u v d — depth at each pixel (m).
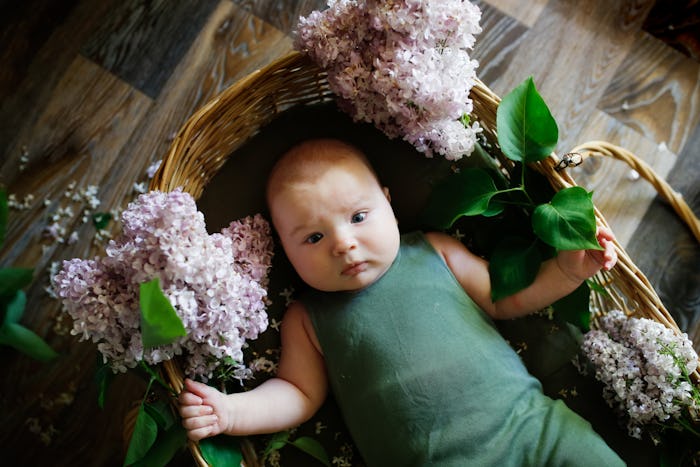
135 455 0.94
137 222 0.98
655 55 1.51
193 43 1.50
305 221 1.13
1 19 1.49
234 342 1.04
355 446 1.23
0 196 0.84
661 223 1.47
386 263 1.16
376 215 1.15
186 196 1.01
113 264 1.00
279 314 1.25
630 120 1.50
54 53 1.48
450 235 1.29
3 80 1.47
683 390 1.09
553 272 1.16
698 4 1.47
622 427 1.22
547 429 1.08
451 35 1.10
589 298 1.22
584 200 1.07
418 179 1.27
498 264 1.19
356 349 1.15
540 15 1.52
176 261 0.96
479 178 1.17
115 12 1.50
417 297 1.16
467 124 1.20
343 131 1.27
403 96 1.10
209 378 1.11
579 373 1.26
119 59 1.49
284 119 1.27
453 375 1.11
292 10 1.51
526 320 1.29
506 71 1.51
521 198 1.22
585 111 1.50
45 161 1.46
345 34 1.12
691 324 1.43
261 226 1.22
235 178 1.25
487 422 1.09
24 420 1.38
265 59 1.50
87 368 1.40
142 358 1.03
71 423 1.38
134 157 1.47
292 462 1.21
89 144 1.47
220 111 1.17
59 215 1.44
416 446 1.10
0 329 0.90
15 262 1.42
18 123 1.46
